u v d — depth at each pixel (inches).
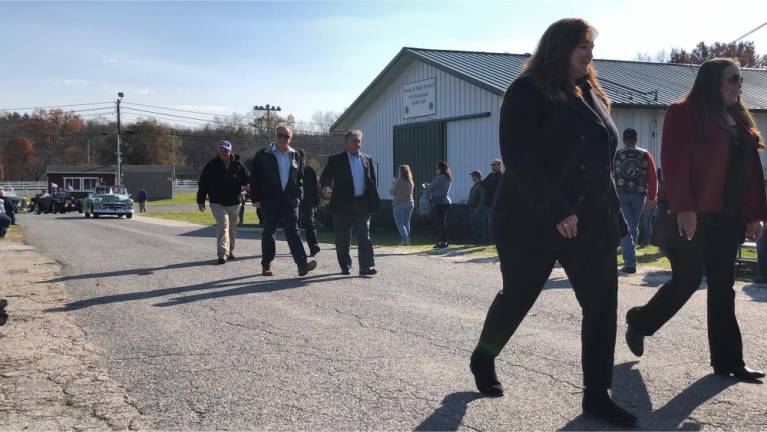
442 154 826.2
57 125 4010.8
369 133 989.8
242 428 133.2
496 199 140.5
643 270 353.1
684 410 139.8
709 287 161.5
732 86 153.2
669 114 157.1
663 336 200.1
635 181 340.8
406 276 335.3
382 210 756.6
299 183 339.6
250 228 853.2
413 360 178.9
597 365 134.4
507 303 140.3
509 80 733.3
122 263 395.2
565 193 130.0
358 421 135.9
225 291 290.7
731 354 160.1
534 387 155.1
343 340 201.0
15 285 309.6
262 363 177.3
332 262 396.5
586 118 130.0
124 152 3614.7
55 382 162.7
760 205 159.6
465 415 138.0
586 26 130.8
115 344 198.8
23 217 1411.2
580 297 136.5
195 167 4229.8
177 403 147.6
